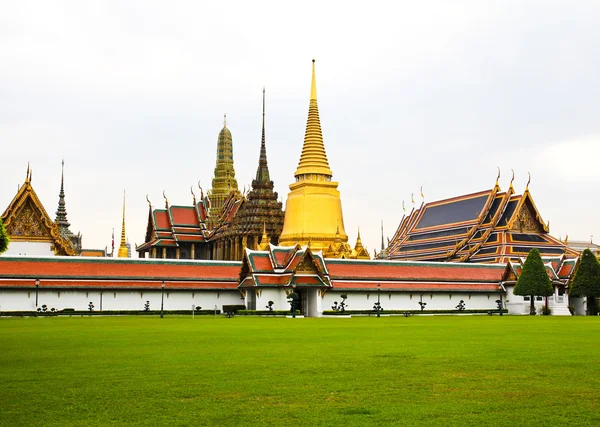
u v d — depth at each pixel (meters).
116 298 105.25
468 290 118.81
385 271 114.88
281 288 105.81
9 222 120.81
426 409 22.28
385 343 43.50
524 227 138.25
